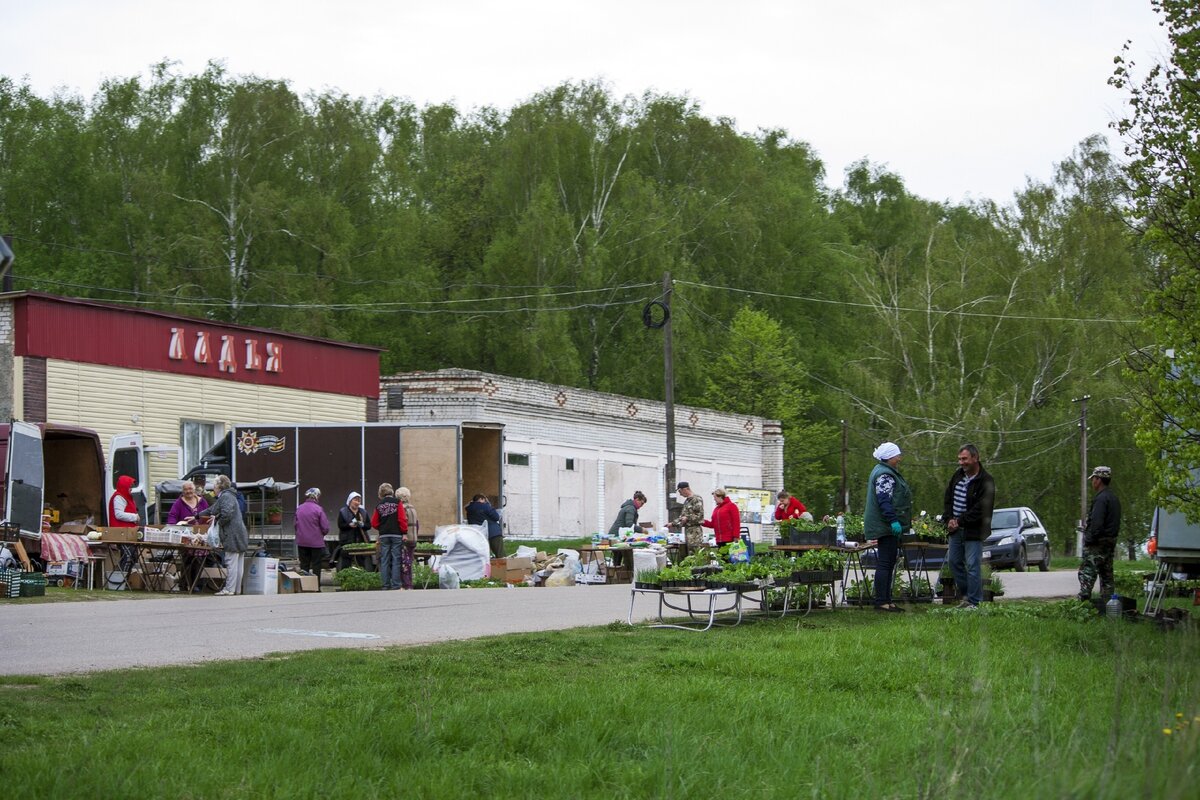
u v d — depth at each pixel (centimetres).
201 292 5784
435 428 3319
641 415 5412
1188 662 846
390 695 990
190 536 2428
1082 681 1121
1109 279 5862
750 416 6150
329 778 745
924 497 5747
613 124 6975
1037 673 915
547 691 1021
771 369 6600
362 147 6531
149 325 3753
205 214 5966
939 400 5794
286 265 6047
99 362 3603
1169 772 626
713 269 7062
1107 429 5484
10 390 3428
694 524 2653
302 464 3316
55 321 3488
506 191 6775
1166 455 1554
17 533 2339
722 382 6638
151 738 816
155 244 5856
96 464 2925
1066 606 1730
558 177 6669
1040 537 4212
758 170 7262
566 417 4984
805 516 1916
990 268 6078
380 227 6688
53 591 2278
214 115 6334
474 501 3247
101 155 6169
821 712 976
